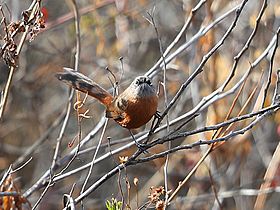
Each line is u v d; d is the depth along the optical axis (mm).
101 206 15250
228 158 12945
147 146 7590
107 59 14383
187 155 13641
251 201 13953
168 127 8023
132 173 15312
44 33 15000
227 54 12992
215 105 11578
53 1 15984
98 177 15375
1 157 15672
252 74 12180
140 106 7777
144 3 14523
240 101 12516
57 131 15523
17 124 16359
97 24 13844
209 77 11898
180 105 13328
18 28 7574
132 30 15156
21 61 15500
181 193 14320
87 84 8141
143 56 15492
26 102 16266
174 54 9234
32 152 12914
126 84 14000
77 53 9414
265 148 14094
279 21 12664
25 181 15766
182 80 13500
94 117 14922
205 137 11734
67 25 15445
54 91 16625
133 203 14406
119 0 14070
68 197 7406
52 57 16094
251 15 12836
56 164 9289
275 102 7633
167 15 15195
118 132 14383
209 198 13523
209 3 11500
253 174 14570
